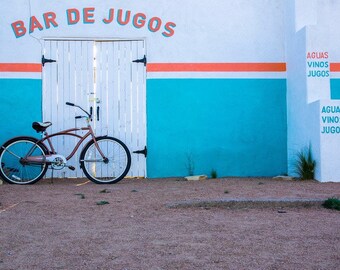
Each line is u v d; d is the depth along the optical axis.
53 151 7.33
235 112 8.17
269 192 5.91
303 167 7.30
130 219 4.46
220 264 3.15
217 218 4.51
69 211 4.81
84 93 8.01
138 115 8.05
